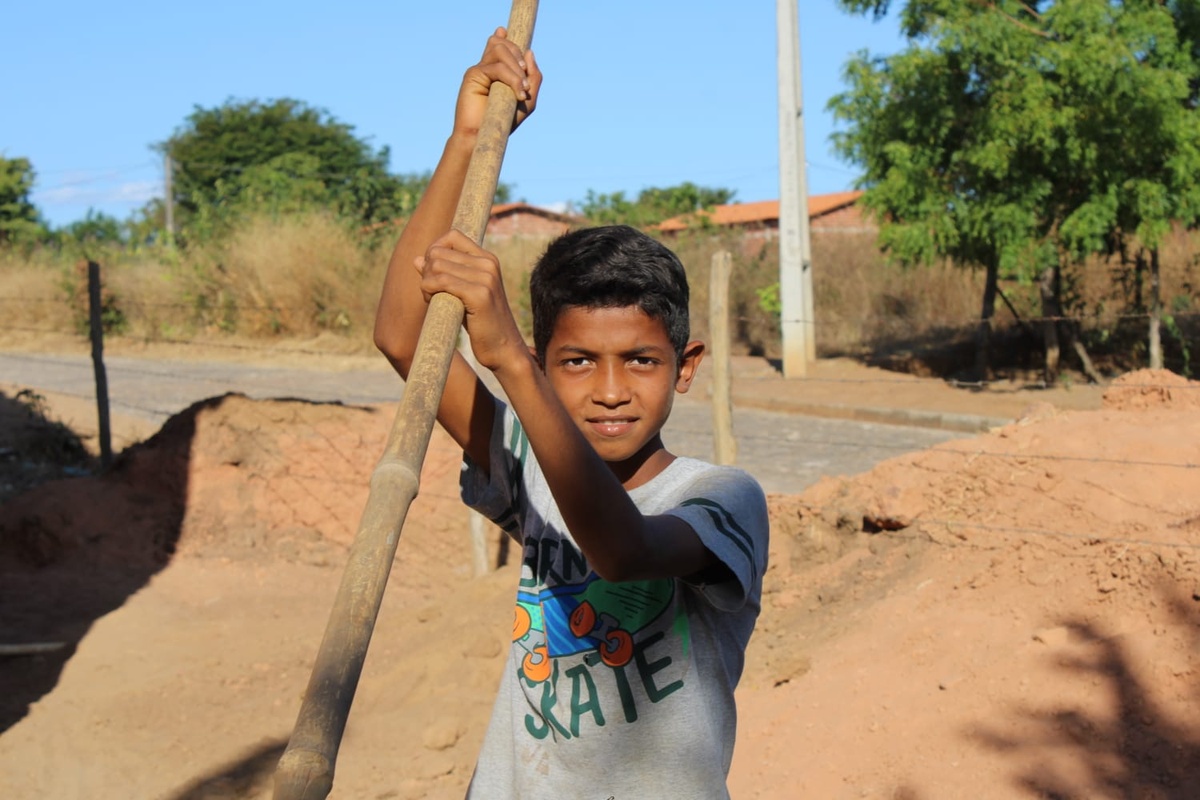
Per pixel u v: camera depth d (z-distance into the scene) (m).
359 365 17.72
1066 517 4.43
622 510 1.35
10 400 12.34
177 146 41.75
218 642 5.67
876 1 13.55
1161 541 4.01
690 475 1.70
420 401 1.18
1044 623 3.97
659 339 1.62
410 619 5.68
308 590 6.59
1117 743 3.32
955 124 12.94
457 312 1.25
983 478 4.89
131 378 16.12
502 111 1.58
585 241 1.65
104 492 7.18
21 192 40.09
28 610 6.04
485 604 5.54
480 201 1.42
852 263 19.62
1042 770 3.28
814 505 5.38
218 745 4.53
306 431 7.57
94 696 4.97
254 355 18.88
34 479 9.29
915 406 12.53
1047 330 13.36
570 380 1.63
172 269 21.25
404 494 1.11
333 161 41.53
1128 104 11.59
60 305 21.09
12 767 4.34
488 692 4.81
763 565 1.64
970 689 3.75
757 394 14.04
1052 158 12.28
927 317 17.89
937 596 4.43
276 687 5.12
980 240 13.35
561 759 1.65
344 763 4.30
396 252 1.77
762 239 25.97
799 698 4.05
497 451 1.76
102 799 4.11
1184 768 3.16
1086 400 12.22
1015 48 12.05
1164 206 11.93
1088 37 11.64
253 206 22.73
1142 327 14.20
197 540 7.08
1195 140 11.81
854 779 3.49
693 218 25.33
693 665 1.64
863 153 13.97
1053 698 3.57
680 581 1.65
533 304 1.70
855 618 4.55
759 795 3.56
